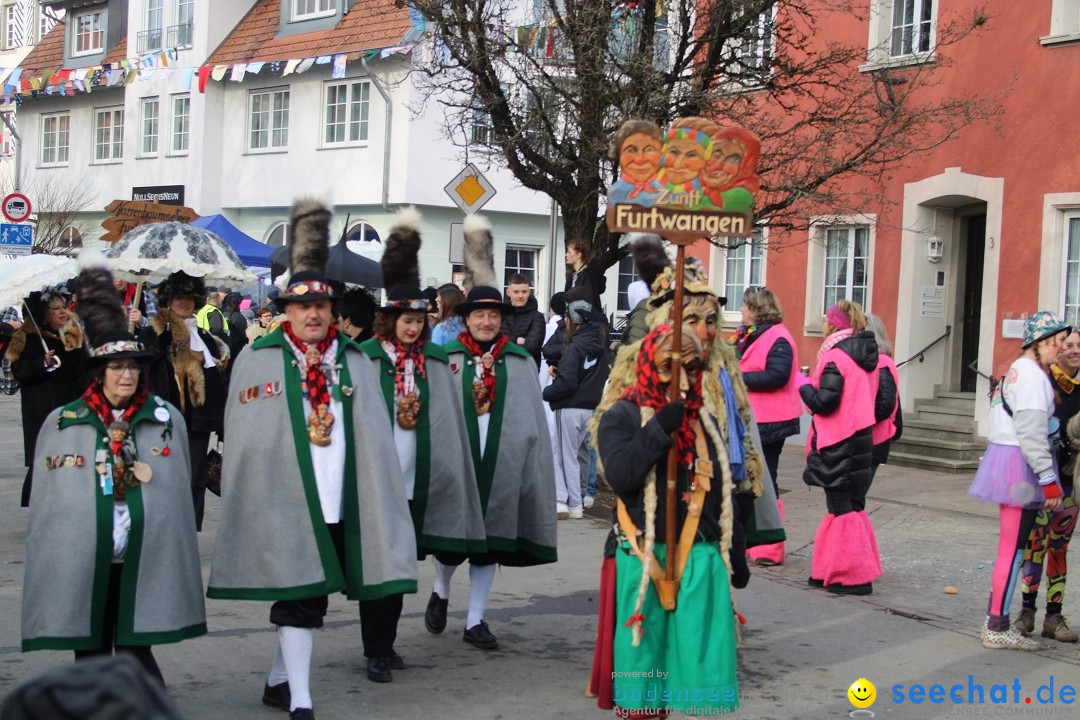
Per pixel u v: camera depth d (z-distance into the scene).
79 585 4.80
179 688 5.68
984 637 6.67
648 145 4.46
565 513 10.36
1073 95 13.80
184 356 8.13
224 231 20.41
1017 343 14.28
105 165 31.36
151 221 11.11
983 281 14.72
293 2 27.03
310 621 5.08
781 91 12.20
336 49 25.23
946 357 15.73
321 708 5.40
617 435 4.36
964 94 13.57
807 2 13.52
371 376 5.39
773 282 17.33
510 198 25.33
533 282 26.28
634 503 4.38
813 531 10.05
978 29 14.68
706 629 4.25
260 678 5.86
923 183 15.37
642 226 4.45
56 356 8.11
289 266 5.52
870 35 15.74
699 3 11.41
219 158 28.22
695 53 11.40
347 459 5.24
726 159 4.46
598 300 12.08
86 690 1.30
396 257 6.27
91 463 4.87
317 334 5.18
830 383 7.72
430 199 24.52
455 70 12.55
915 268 15.47
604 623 4.51
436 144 24.47
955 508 11.44
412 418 6.07
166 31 29.33
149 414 5.01
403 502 5.33
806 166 12.33
